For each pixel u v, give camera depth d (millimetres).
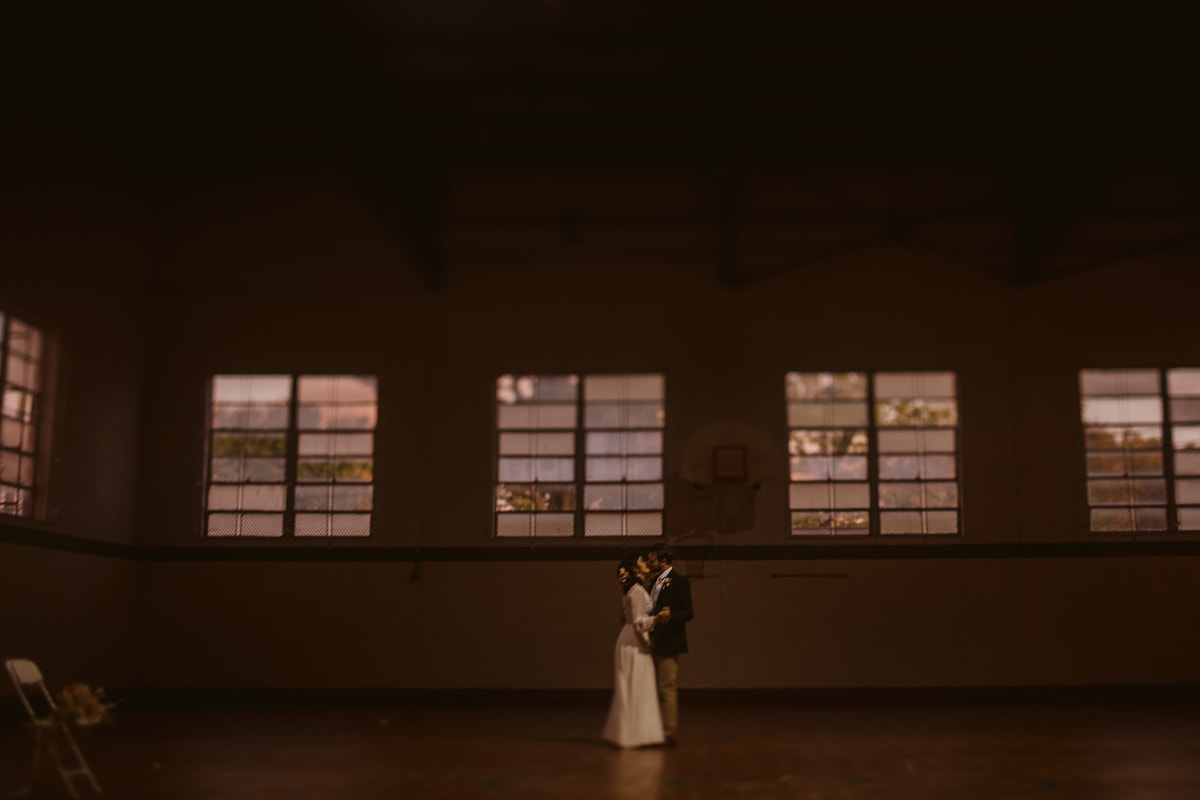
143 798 6543
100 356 13227
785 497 14156
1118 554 13820
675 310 14594
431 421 14430
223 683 13867
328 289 14734
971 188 14531
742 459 14195
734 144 12391
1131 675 13562
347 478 14406
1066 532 13906
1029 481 14031
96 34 11539
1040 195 13703
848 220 14492
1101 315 14320
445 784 6996
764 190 14641
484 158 13844
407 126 13195
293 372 14602
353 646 13930
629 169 14734
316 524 14297
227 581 14102
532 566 14062
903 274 14547
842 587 13883
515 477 14406
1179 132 12891
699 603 13875
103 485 13273
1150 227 14328
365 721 11562
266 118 13539
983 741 9398
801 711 12461
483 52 11531
